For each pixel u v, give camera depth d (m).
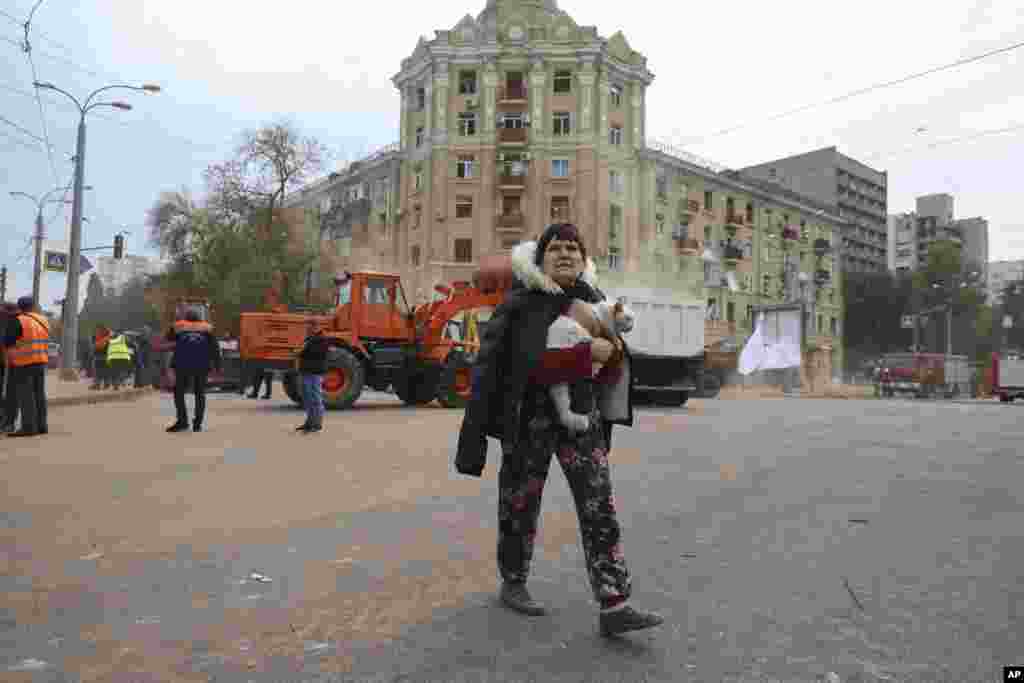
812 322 63.78
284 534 4.46
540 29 44.66
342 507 5.25
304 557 3.96
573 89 44.66
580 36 44.28
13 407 9.39
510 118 45.06
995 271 133.62
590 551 2.86
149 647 2.70
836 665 2.59
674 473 6.95
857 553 4.15
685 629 2.95
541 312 2.94
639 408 17.50
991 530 4.72
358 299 14.41
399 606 3.19
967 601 3.32
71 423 10.98
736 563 3.93
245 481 6.21
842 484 6.43
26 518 4.79
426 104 46.12
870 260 97.19
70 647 2.70
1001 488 6.27
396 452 8.05
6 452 7.78
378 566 3.80
